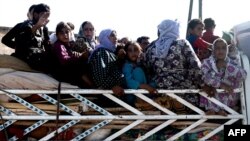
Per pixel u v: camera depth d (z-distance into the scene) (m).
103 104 5.78
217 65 5.88
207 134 5.88
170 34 5.89
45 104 5.55
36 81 5.49
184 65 5.87
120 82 5.60
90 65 5.66
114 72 5.59
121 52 6.02
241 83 5.90
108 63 5.59
